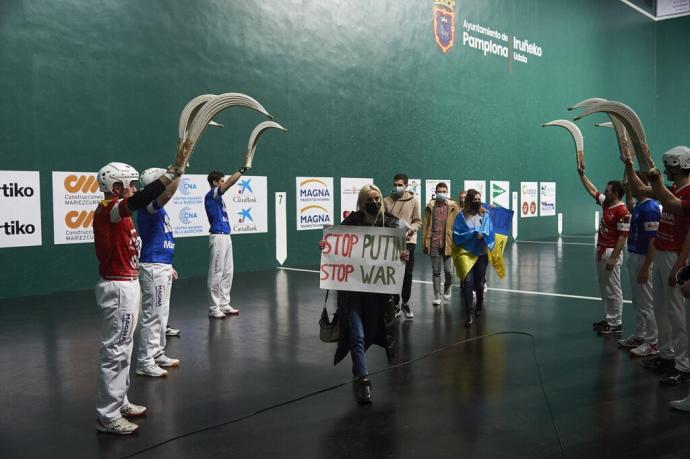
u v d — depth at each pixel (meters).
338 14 14.20
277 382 4.93
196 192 11.67
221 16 12.05
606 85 24.89
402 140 15.91
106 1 10.44
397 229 4.59
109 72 10.50
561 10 22.16
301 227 13.59
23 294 9.52
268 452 3.54
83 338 6.63
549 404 4.34
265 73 12.79
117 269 3.74
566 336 6.53
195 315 7.79
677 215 4.66
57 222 9.88
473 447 3.60
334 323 4.74
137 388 4.79
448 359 5.61
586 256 14.96
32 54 9.57
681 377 4.81
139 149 10.95
